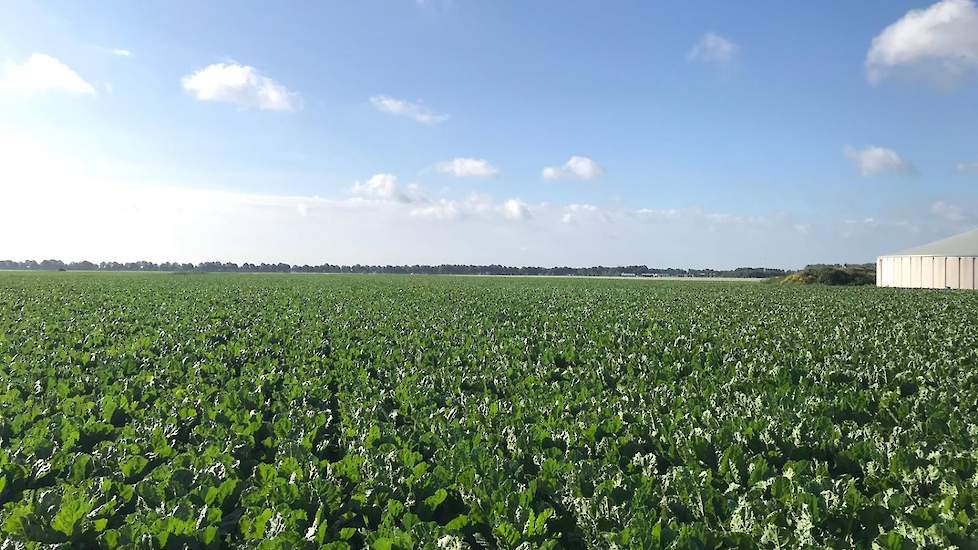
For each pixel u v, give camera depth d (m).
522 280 103.06
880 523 6.11
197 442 9.43
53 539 5.91
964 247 68.00
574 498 6.56
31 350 17.38
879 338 20.23
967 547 5.30
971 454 7.83
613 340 19.94
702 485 6.80
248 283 73.06
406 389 12.35
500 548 5.91
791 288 66.19
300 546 5.70
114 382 13.34
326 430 10.45
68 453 8.37
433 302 39.78
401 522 6.28
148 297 42.16
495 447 8.62
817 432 8.94
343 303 38.19
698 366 15.23
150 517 6.09
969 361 15.80
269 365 15.14
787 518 6.04
